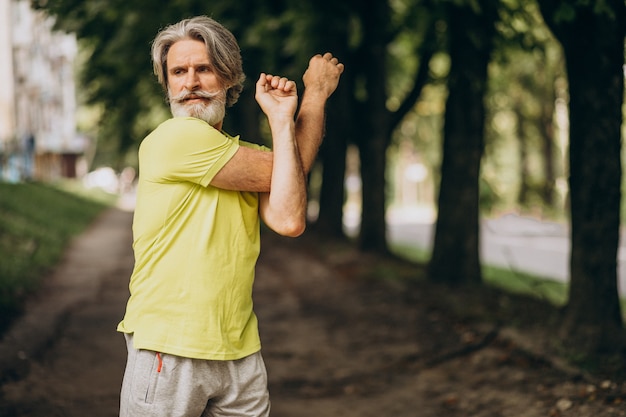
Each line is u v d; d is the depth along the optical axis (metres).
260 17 12.05
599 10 5.61
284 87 2.53
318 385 6.79
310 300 11.30
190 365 2.45
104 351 7.71
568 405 5.31
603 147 6.25
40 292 11.23
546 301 9.32
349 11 12.38
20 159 32.16
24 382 6.17
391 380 6.77
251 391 2.58
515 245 24.56
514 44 10.38
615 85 6.23
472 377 6.46
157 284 2.46
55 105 44.81
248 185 2.47
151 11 11.04
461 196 10.66
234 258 2.50
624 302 11.85
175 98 2.51
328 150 19.94
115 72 15.80
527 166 28.81
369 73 15.45
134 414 2.48
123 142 23.47
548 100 22.83
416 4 11.77
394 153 24.48
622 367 5.88
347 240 19.77
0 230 15.34
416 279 11.29
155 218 2.47
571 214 6.49
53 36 11.02
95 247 19.56
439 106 22.22
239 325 2.52
